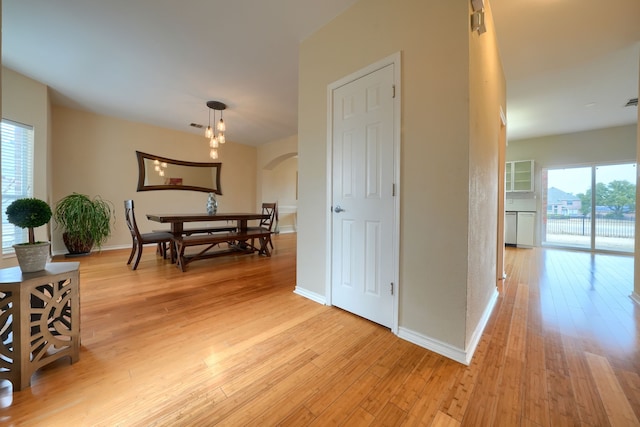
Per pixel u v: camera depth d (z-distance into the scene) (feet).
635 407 3.73
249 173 22.44
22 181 10.50
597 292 8.85
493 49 7.32
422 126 5.43
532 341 5.60
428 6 5.33
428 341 5.31
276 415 3.63
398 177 5.80
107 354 4.99
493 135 7.52
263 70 10.07
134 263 12.14
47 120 11.23
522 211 19.01
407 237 5.69
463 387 4.17
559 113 13.97
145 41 8.29
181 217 12.15
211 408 3.73
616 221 16.34
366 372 4.55
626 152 15.89
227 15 7.20
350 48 6.88
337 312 7.02
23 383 3.99
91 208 13.56
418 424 3.48
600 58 8.96
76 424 3.41
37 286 4.18
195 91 11.87
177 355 4.99
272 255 14.56
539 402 3.84
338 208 7.23
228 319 6.55
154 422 3.48
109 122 15.16
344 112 7.06
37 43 8.34
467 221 4.84
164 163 17.38
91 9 6.89
